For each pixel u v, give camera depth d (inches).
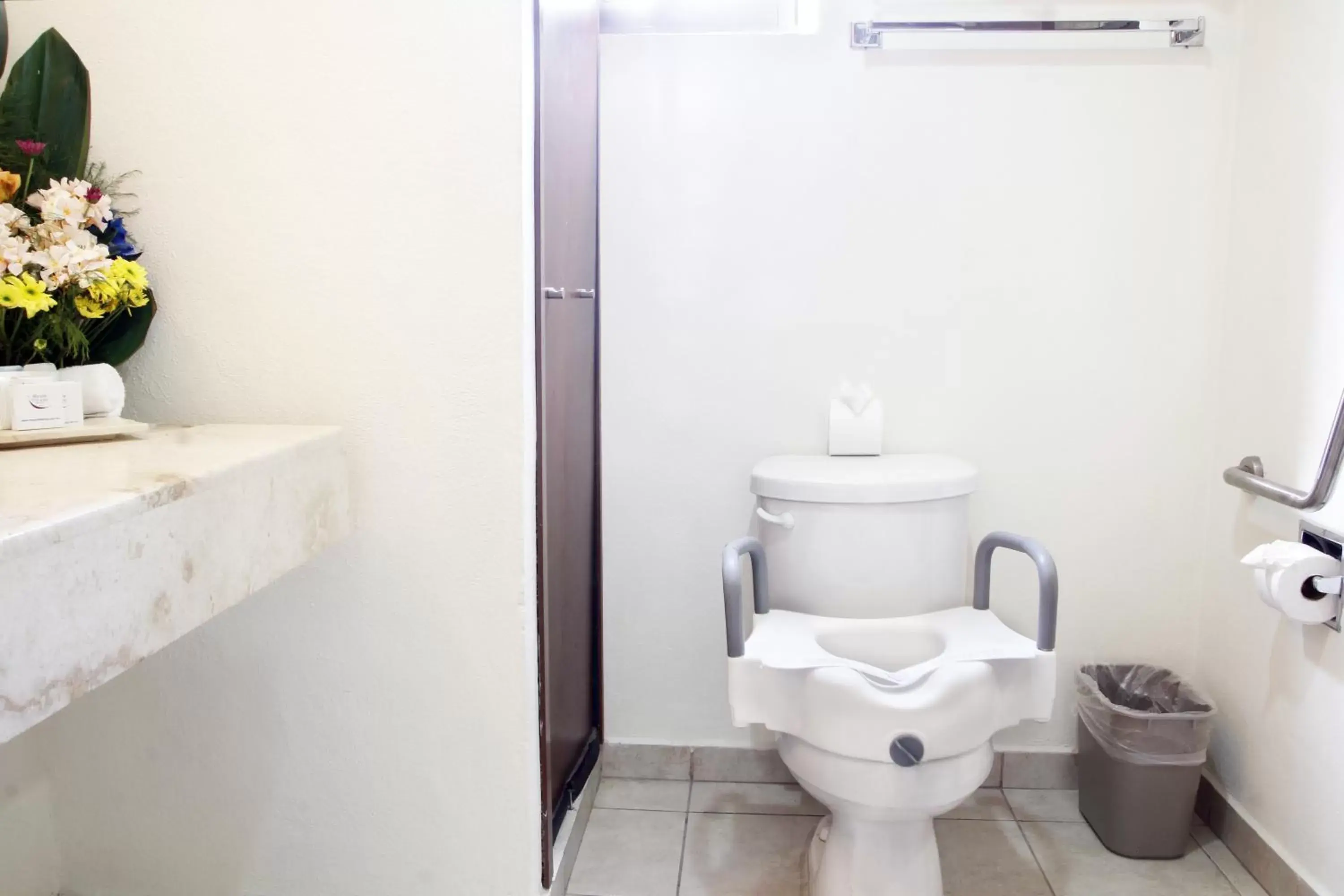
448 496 43.7
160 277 43.8
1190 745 55.7
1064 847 58.5
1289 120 53.1
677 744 68.2
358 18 41.3
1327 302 49.4
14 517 23.4
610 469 65.9
